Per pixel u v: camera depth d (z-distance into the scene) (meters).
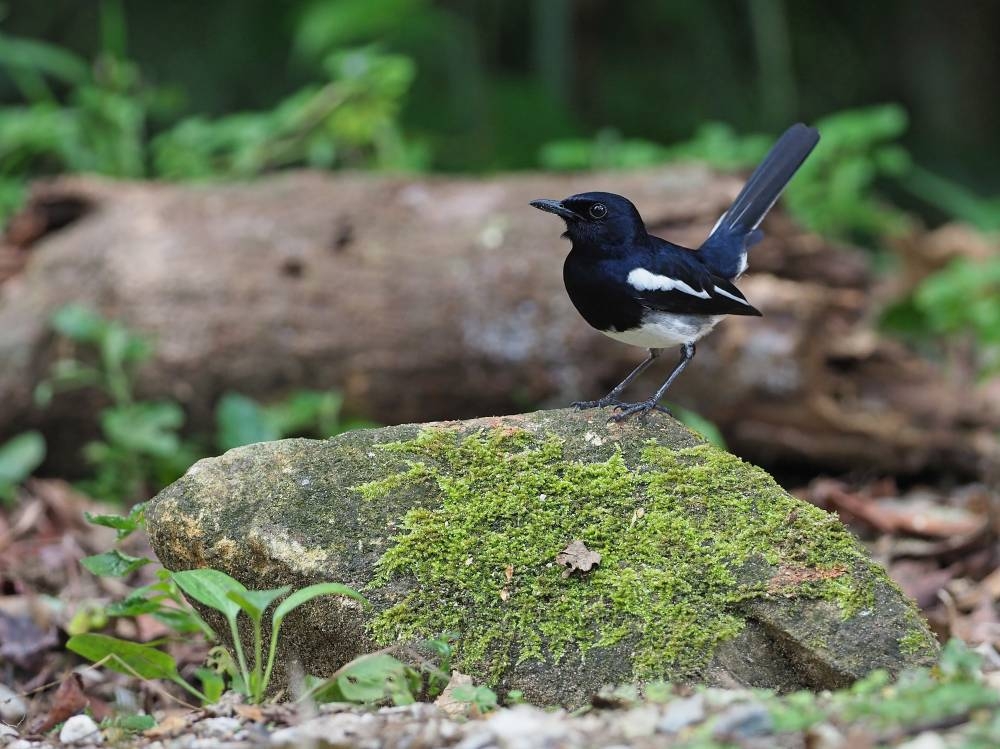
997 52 21.97
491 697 6.00
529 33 20.14
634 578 6.46
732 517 6.62
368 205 12.01
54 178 14.51
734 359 11.27
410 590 6.48
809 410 11.48
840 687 6.18
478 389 11.48
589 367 11.36
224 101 18.19
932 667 6.07
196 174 14.94
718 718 5.25
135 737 6.07
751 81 20.36
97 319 11.14
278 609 6.04
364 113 15.12
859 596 6.34
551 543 6.58
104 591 9.32
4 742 6.12
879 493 11.62
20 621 8.53
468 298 11.38
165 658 6.87
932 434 11.93
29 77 16.91
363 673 6.00
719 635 6.32
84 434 11.72
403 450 6.85
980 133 21.56
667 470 6.78
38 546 10.08
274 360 11.33
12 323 11.72
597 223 8.07
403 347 11.37
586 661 6.32
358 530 6.61
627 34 20.03
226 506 6.71
